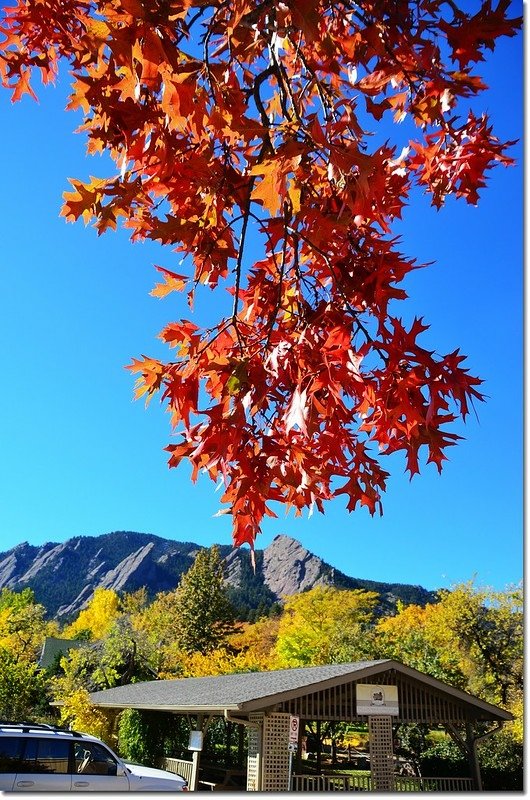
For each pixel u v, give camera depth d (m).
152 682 21.75
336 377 2.20
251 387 2.27
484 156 2.71
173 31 1.92
